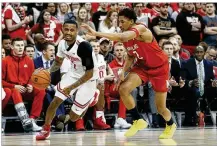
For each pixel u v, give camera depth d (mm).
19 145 7195
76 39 8242
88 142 7695
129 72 8438
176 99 13219
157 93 8422
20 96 11414
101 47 12922
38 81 8562
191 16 14883
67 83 8336
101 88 12000
